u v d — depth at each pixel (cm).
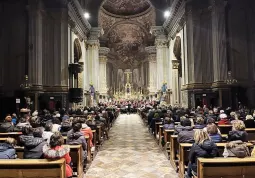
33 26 1677
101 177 636
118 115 3080
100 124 1138
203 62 1811
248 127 874
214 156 430
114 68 4553
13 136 750
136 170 695
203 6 1828
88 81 2939
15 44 1711
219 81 1680
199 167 395
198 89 1784
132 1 3797
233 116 1055
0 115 1647
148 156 861
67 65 1872
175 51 2595
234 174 384
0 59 1703
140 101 3834
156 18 3044
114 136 1355
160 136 1020
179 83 2661
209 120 702
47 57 1831
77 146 577
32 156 441
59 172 391
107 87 4259
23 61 1700
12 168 387
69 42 1997
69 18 1959
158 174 656
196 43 1820
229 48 1731
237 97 1689
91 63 2952
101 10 3650
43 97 1730
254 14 1738
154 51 3931
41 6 1739
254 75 1731
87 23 2614
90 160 759
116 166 737
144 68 4391
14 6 1728
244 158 398
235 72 1722
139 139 1244
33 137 470
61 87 1820
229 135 552
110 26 4041
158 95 3019
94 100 2798
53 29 1864
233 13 1753
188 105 1839
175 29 2445
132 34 4356
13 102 1656
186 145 576
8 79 1694
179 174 618
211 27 1800
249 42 1744
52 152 407
